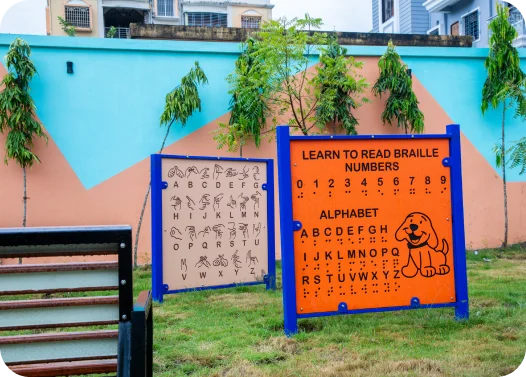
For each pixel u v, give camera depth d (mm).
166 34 10281
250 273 6887
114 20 28328
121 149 8906
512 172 10164
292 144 4672
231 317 5367
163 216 6211
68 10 25031
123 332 2234
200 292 6664
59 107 8688
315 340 4422
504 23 9727
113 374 3602
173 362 3977
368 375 3539
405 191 4863
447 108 10000
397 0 19719
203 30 10430
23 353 2252
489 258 8867
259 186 7070
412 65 9891
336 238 4715
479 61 10172
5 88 8117
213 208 6621
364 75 9703
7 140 8062
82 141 8758
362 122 9664
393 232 4824
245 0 28656
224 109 9312
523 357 3832
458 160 4969
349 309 4707
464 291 4926
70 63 8719
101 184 8812
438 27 18641
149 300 2584
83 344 2305
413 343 4285
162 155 6207
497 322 4828
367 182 4793
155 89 9055
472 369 3588
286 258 4609
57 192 8625
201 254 6492
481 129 10102
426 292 4867
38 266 2219
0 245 2133
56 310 2264
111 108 8891
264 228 7078
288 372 3641
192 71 8820
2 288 2205
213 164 6660
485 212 10008
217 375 3635
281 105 9266
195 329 4906
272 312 5516
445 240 4938
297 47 8617
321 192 4707
